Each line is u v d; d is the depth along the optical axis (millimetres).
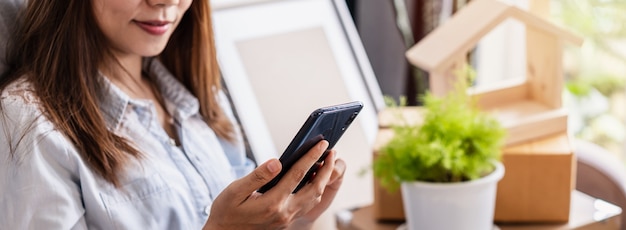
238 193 1088
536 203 1597
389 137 1649
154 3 1221
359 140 1911
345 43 1948
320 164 1185
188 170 1315
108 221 1175
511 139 1616
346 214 1688
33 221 1116
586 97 2137
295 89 1848
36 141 1130
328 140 1146
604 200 1785
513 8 1563
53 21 1203
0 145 1137
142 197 1210
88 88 1215
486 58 2211
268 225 1116
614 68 2059
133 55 1353
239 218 1102
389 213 1633
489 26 1552
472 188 1426
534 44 1701
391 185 1516
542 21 1588
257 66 1818
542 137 1653
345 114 1106
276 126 1802
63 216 1127
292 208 1124
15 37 1246
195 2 1417
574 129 2162
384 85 2174
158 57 1449
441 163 1436
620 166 1815
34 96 1167
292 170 1095
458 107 1497
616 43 2035
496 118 1574
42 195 1119
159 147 1289
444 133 1457
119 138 1215
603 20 2043
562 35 1600
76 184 1169
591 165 1813
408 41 2088
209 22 1448
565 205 1592
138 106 1294
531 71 1730
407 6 2064
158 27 1246
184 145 1370
